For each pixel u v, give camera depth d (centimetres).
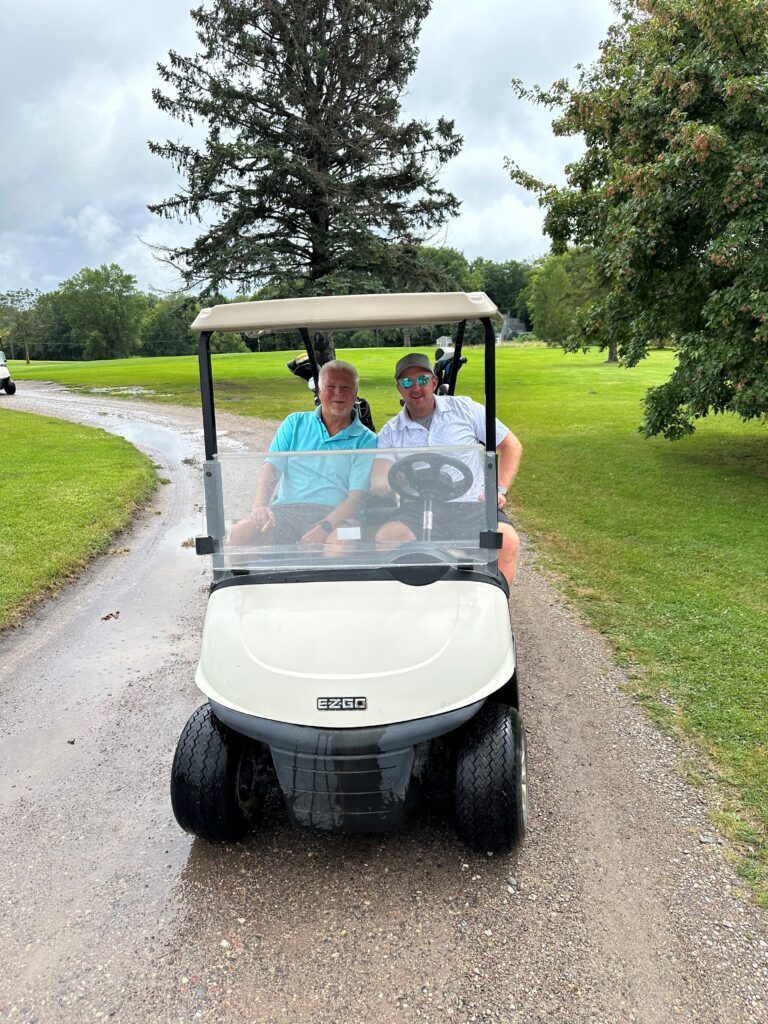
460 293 268
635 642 457
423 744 245
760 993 212
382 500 278
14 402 2206
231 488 282
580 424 1473
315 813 238
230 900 251
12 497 859
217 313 273
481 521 275
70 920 244
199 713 270
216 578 283
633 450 1163
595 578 581
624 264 848
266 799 305
